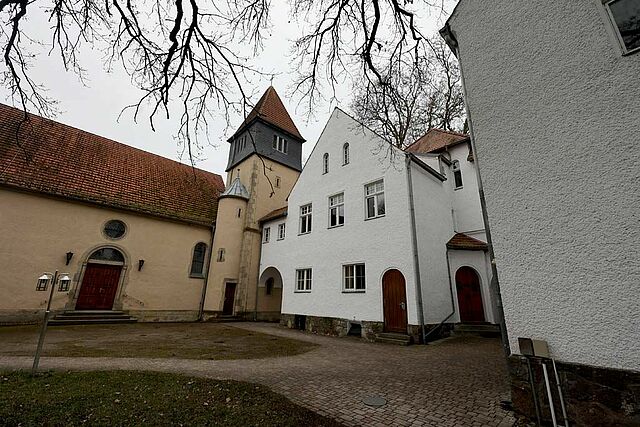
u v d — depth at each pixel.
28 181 13.69
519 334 3.58
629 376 2.75
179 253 18.20
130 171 18.84
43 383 4.62
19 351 7.48
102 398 4.09
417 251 10.61
